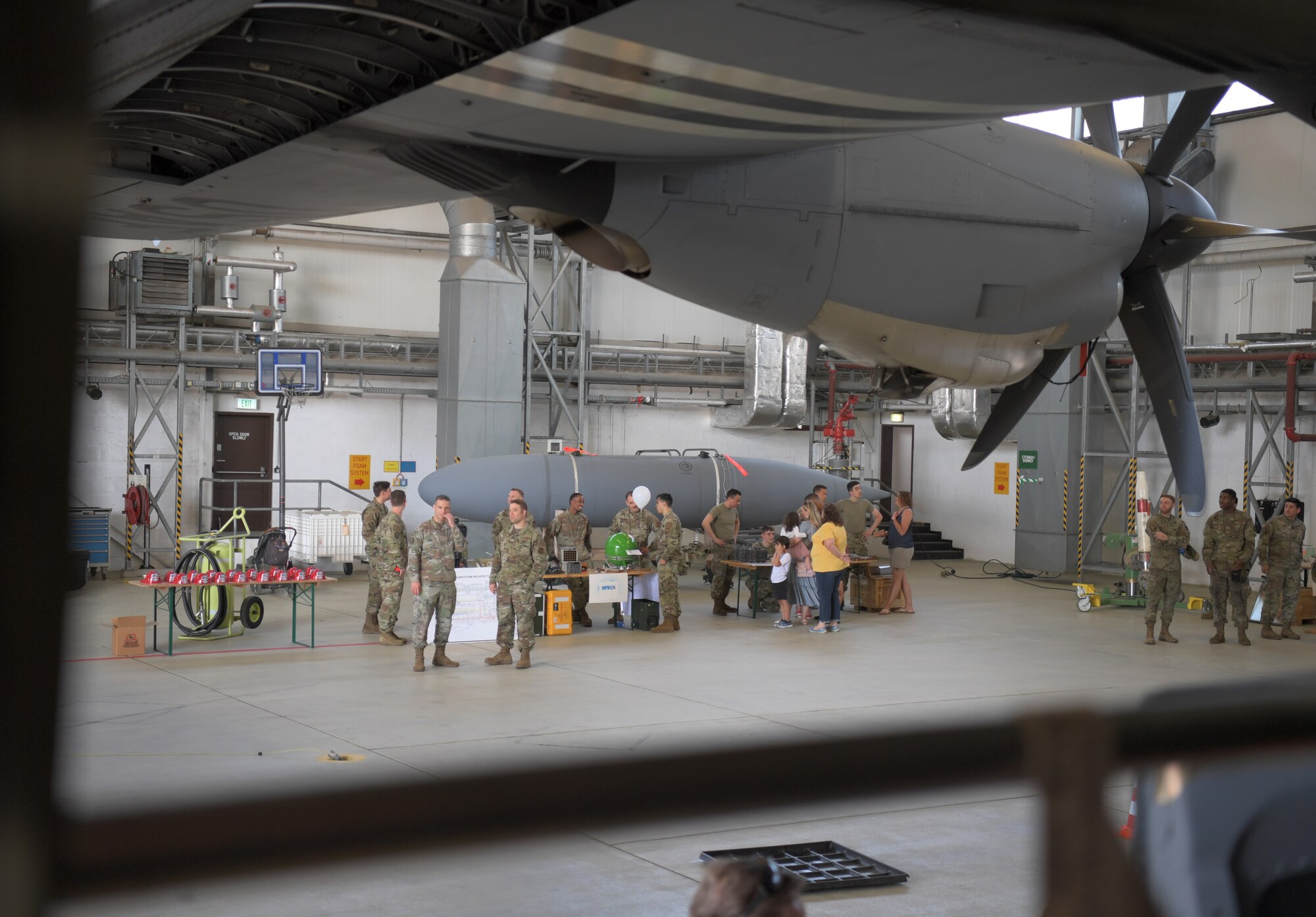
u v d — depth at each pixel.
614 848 5.61
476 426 17.69
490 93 3.88
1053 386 20.41
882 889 5.17
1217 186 19.56
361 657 11.18
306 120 4.57
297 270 20.06
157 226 6.52
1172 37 0.75
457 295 17.66
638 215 5.43
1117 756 0.58
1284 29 0.73
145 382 18.00
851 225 5.99
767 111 3.96
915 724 0.55
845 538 13.45
